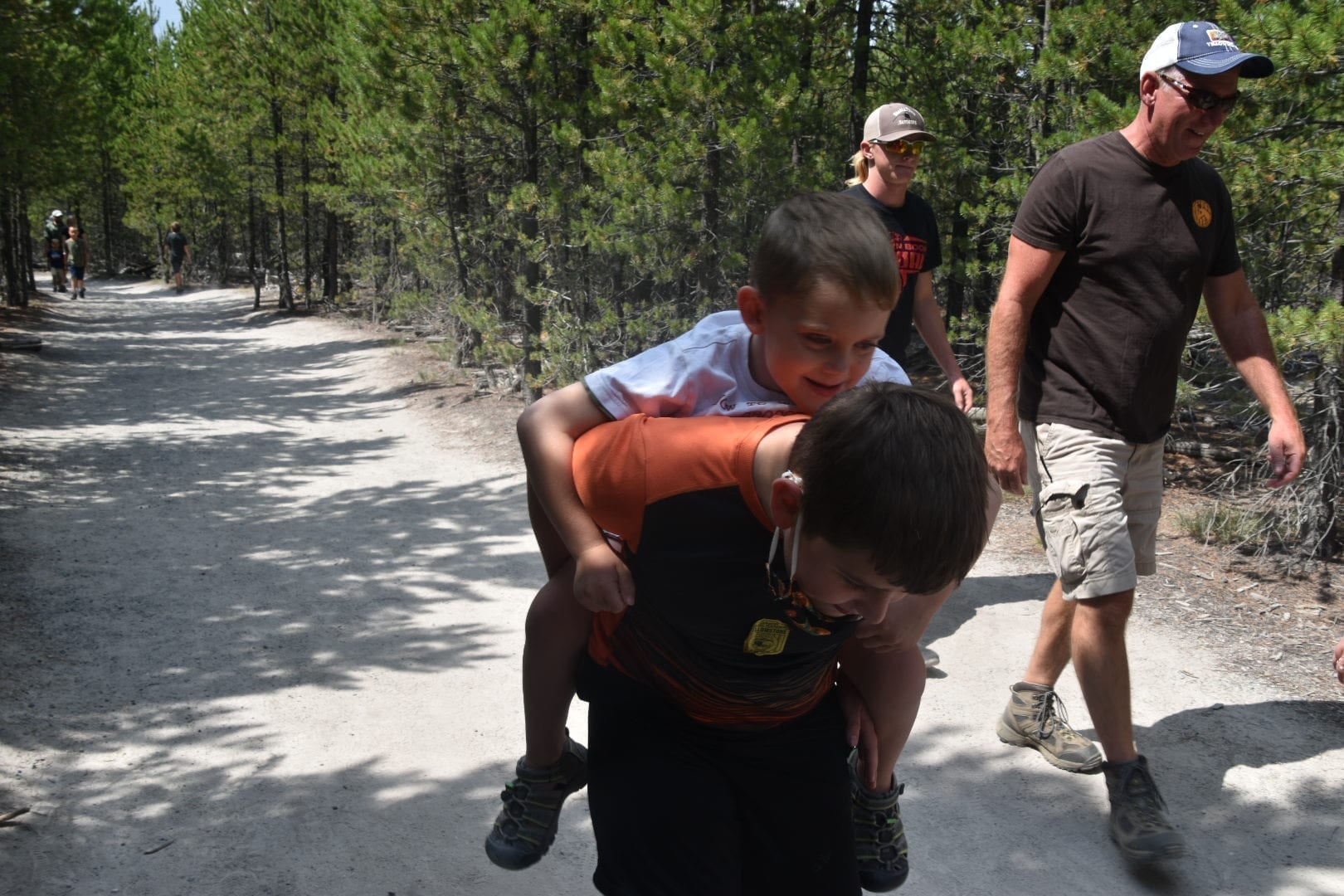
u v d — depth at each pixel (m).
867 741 2.14
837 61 10.50
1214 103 2.92
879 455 1.41
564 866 3.07
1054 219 3.14
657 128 8.96
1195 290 3.15
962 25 8.63
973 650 4.47
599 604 1.76
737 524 1.66
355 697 4.14
